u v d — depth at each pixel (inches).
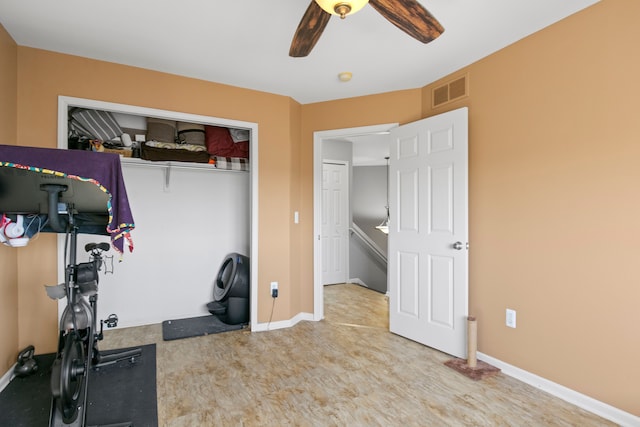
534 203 89.0
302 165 145.4
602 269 75.9
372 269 232.7
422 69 111.6
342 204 220.1
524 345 91.2
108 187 62.9
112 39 93.6
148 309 139.1
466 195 102.7
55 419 63.3
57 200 64.2
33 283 98.2
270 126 133.1
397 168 125.1
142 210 138.1
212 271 150.8
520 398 82.8
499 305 97.7
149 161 125.7
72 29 88.6
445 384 89.7
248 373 95.4
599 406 76.0
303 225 145.3
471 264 106.1
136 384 89.0
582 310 79.3
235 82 123.1
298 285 143.6
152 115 113.9
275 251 134.0
